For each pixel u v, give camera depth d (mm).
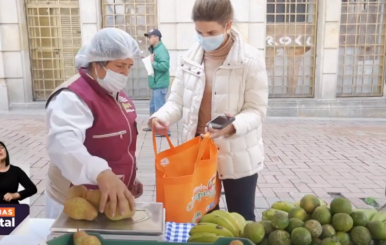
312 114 8438
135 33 8461
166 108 2297
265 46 8461
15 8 8070
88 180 1407
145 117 7977
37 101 8656
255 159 2203
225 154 2152
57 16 8398
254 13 8023
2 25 8102
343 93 8805
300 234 1274
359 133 7016
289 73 8672
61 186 1807
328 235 1300
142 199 3904
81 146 1449
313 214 1388
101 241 1229
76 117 1548
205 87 2203
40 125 6992
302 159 5406
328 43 8273
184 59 2273
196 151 2004
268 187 4344
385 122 8070
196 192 1864
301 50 8578
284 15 8414
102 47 1615
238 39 2088
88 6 8070
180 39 8062
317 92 8531
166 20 8047
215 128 1927
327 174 4789
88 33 8180
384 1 8430
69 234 1240
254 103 2127
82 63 1693
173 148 2012
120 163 1785
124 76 1699
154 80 6504
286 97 8727
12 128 6680
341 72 8719
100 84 1704
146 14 8375
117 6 8344
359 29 8547
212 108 2158
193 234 1403
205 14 1925
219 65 2152
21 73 8344
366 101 8469
